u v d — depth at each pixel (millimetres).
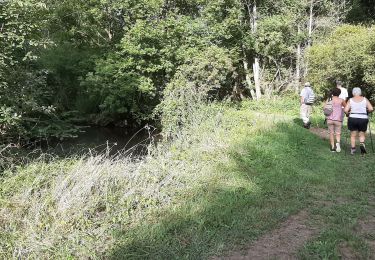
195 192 6469
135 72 19906
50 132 15047
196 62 18281
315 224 5523
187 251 4699
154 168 7227
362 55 18516
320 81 20750
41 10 11086
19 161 7750
